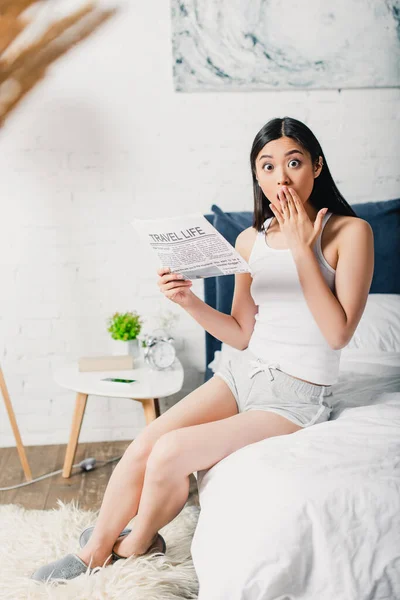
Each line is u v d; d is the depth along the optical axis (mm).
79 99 2695
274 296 1614
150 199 2777
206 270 1586
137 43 2676
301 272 1475
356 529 1136
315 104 2764
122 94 2707
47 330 2822
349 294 1494
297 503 1160
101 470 2551
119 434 2914
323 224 1574
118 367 2496
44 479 2469
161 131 2742
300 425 1510
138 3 2645
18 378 2846
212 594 1166
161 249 1571
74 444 2461
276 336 1599
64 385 2320
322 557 1123
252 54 2693
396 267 2717
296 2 2670
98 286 2811
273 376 1562
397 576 1111
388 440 1338
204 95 2730
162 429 1533
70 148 2719
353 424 1432
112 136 2730
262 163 1569
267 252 1639
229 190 2791
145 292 2828
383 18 2699
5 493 2332
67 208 2752
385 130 2799
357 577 1110
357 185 2836
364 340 2236
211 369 2682
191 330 2871
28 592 1430
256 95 2744
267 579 1123
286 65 2713
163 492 1434
